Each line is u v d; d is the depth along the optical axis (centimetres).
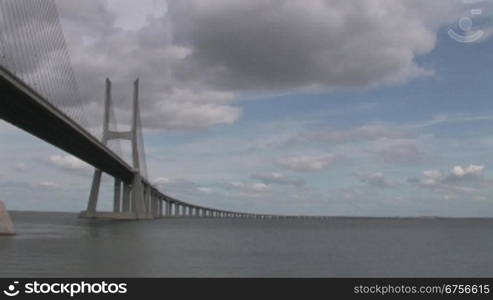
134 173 13162
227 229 11625
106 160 10194
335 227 15238
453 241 7519
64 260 3881
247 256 4722
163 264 3878
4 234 6250
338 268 3922
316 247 6022
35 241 5606
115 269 3509
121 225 11050
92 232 7919
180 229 10288
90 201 13675
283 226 15588
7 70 4747
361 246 6272
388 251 5538
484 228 15312
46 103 5750
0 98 5303
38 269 3384
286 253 5141
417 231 12050
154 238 6988
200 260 4247
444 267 4112
